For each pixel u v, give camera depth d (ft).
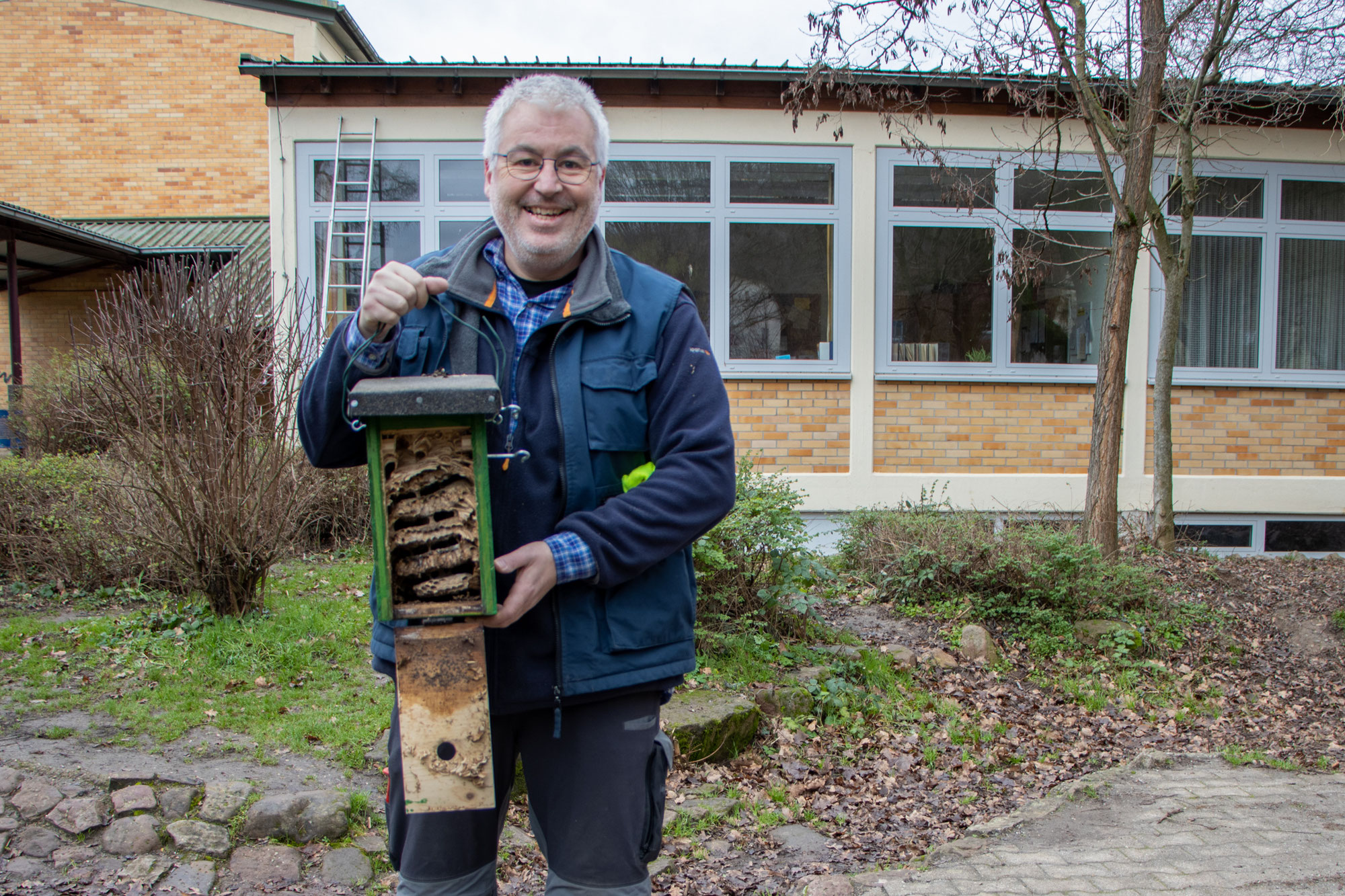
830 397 29.43
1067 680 18.94
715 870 11.47
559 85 5.57
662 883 11.09
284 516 16.84
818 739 15.42
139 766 11.48
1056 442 30.14
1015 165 29.55
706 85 28.55
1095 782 14.69
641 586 5.70
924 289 29.73
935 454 29.81
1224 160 31.04
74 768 11.21
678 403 5.69
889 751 15.48
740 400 29.30
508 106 5.60
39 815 10.48
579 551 5.20
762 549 18.34
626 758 5.65
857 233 29.22
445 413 4.91
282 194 28.30
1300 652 21.15
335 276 28.48
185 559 16.21
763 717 15.61
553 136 5.49
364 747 12.55
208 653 15.20
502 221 5.67
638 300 5.85
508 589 5.44
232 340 16.03
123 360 15.79
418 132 28.43
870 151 29.17
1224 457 31.27
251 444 16.40
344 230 28.55
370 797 11.49
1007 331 29.91
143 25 51.55
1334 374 31.71
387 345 5.46
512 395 5.68
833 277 29.40
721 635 17.25
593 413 5.63
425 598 5.09
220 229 49.11
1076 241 30.14
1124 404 30.58
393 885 10.21
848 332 29.43
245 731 12.86
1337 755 16.40
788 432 29.35
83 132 51.83
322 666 15.17
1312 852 11.92
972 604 21.44
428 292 5.44
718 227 29.04
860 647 18.67
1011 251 28.12
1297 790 14.39
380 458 5.03
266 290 17.11
